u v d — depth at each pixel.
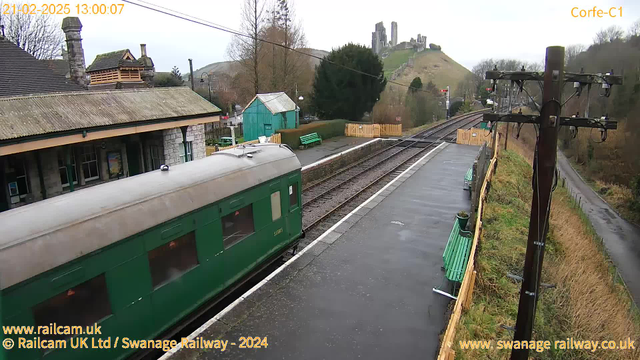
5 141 10.21
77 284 5.33
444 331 7.47
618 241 23.69
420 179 19.73
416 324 7.68
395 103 49.09
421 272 9.80
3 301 4.55
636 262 20.80
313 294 8.68
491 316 8.21
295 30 45.69
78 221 5.52
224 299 8.99
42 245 5.02
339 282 9.22
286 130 29.03
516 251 11.17
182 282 7.08
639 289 17.77
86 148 14.30
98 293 5.65
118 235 5.84
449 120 51.22
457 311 6.75
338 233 12.24
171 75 49.75
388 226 12.97
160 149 16.44
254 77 38.78
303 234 11.37
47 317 5.04
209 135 37.00
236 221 8.46
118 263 5.87
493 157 21.06
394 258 10.56
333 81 37.78
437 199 16.19
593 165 38.25
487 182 16.19
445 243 11.63
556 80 5.05
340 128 36.91
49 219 5.36
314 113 41.88
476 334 7.51
